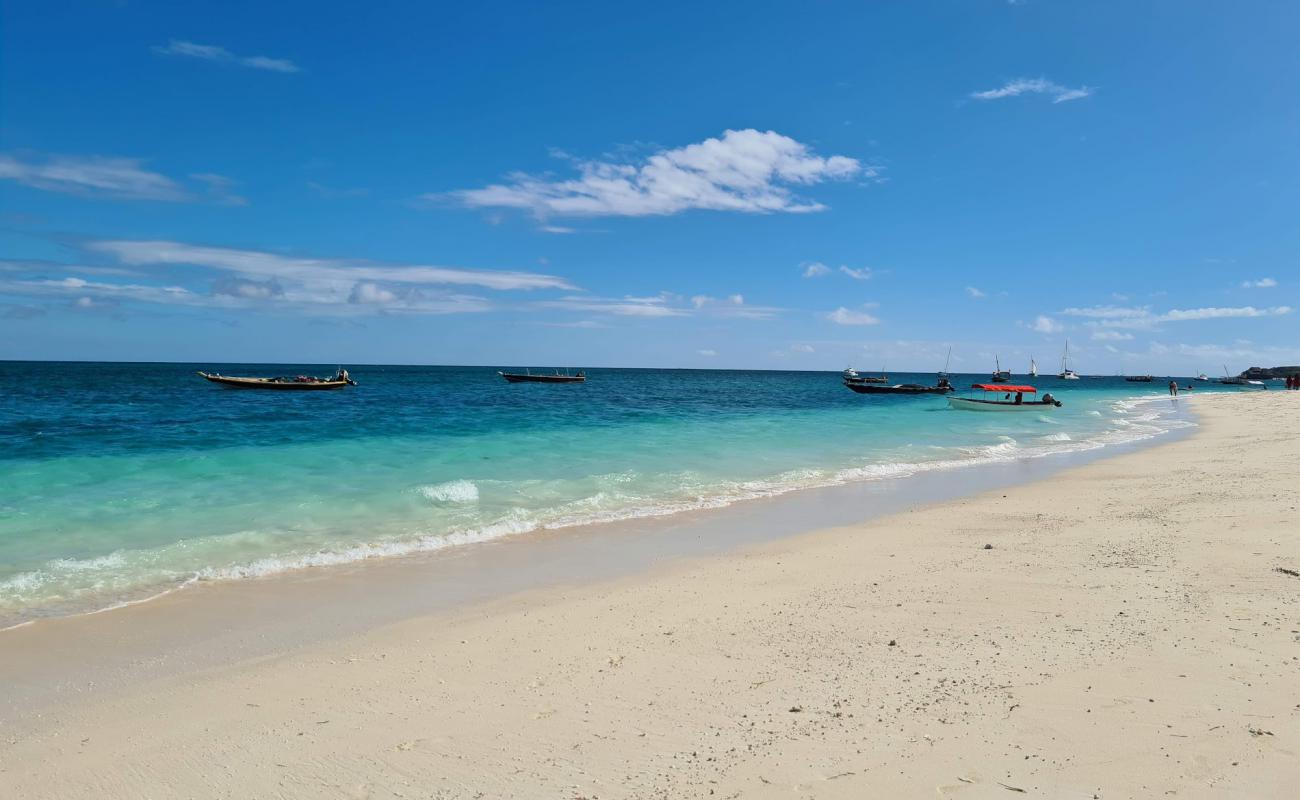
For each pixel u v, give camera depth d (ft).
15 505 45.52
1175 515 41.81
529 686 20.34
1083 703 17.35
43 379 262.26
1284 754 14.58
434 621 26.89
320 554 36.27
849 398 221.05
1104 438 101.81
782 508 49.37
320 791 15.20
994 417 143.23
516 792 14.82
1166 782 13.89
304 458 66.59
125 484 52.95
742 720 17.57
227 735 17.93
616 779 15.12
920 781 14.34
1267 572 27.96
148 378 283.38
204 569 33.50
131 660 23.25
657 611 27.20
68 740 17.95
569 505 49.21
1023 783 14.11
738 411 150.30
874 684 19.26
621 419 120.47
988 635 22.65
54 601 28.89
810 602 27.53
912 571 31.81
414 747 16.93
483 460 67.72
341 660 22.97
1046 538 37.73
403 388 244.22
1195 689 17.74
